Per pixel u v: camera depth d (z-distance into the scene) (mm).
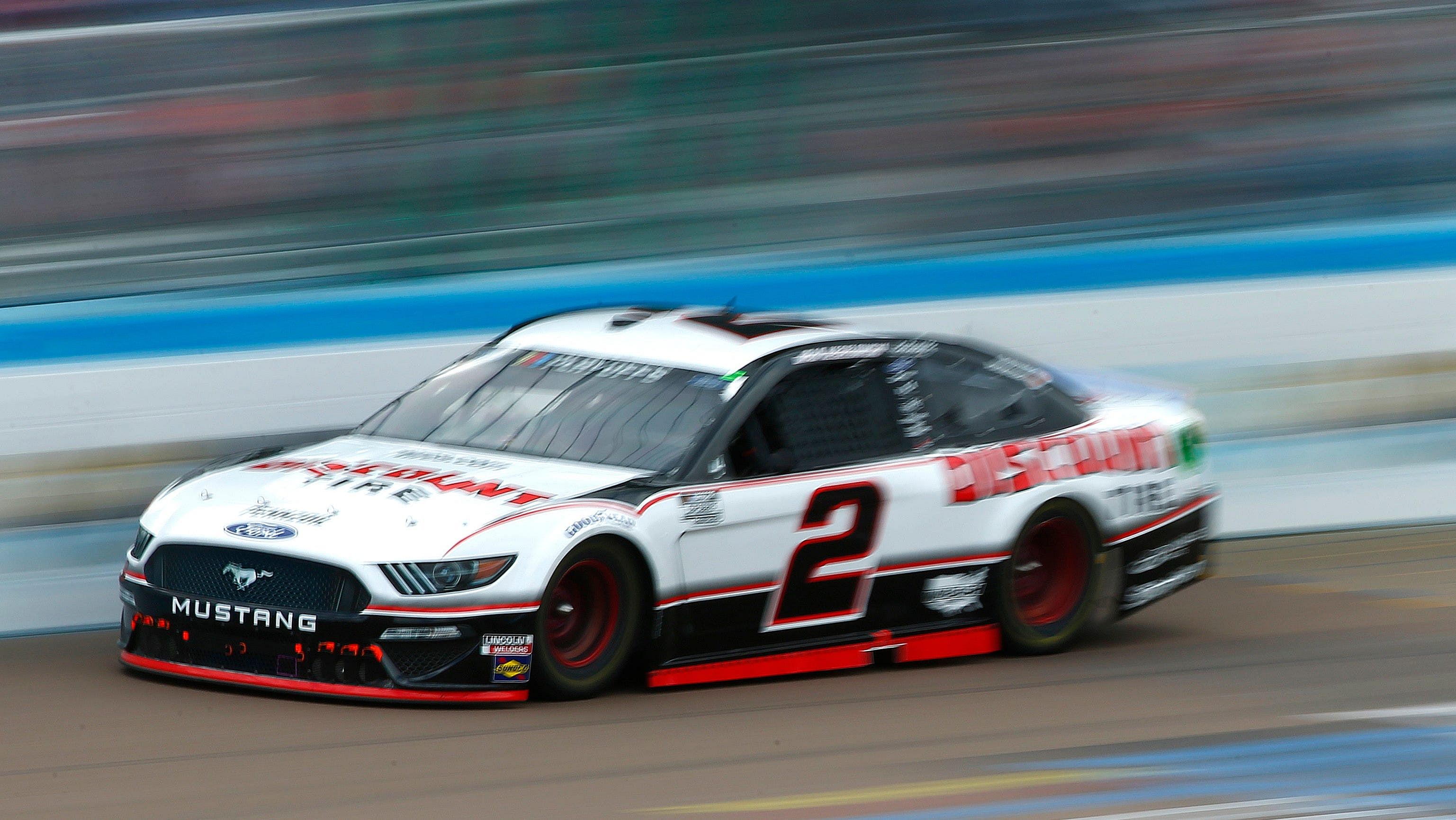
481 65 28094
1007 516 22844
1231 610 26422
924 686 21156
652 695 19922
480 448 21594
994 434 23375
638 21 29047
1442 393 32750
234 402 25703
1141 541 24438
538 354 23281
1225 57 32156
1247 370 31609
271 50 26875
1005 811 15656
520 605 18734
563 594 19312
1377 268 32906
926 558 22156
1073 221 31391
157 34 26328
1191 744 18438
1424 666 22703
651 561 19688
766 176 29953
